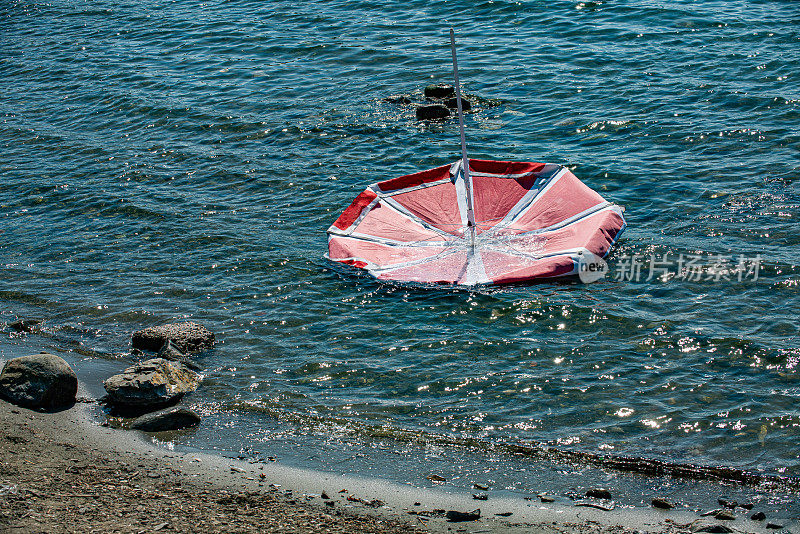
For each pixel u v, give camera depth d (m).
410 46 28.33
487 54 26.89
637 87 23.03
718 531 8.63
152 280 15.72
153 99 25.73
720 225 16.11
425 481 9.97
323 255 16.11
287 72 27.16
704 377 11.80
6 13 37.50
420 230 15.20
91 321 14.45
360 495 9.63
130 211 18.73
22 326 14.27
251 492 9.62
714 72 23.42
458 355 12.73
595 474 10.01
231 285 15.30
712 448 10.36
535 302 13.91
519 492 9.70
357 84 25.64
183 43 31.05
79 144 23.05
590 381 11.89
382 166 20.02
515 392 11.77
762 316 13.16
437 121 22.41
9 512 8.55
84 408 11.88
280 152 21.31
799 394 11.24
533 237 14.72
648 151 19.48
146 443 10.92
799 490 9.49
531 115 22.23
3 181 20.86
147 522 8.58
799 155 18.56
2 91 28.19
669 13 28.20
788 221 16.03
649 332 12.96
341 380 12.33
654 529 8.82
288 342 13.42
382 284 14.95
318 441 10.93
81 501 9.02
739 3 28.59
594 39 27.00
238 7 34.41
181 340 13.24
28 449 10.42
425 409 11.55
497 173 15.91
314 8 32.94
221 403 11.91
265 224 17.67
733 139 19.58
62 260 16.78
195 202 18.97
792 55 23.86
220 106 24.69
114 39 32.59
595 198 15.21
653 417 11.02
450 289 14.45
